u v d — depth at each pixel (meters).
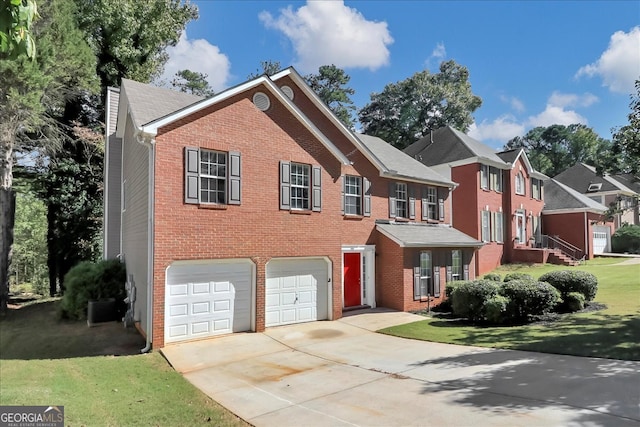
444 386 7.16
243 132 12.22
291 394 7.16
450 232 19.95
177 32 28.91
